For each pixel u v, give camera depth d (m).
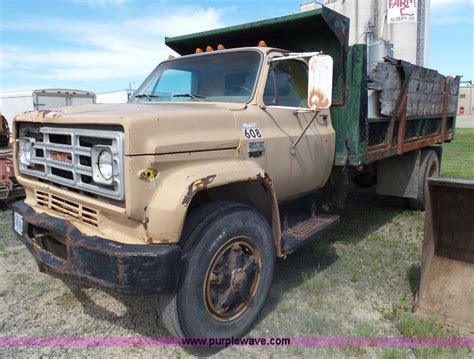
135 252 2.30
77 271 2.53
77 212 2.77
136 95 4.22
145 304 3.47
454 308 3.13
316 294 3.61
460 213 3.25
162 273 2.33
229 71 3.70
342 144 4.25
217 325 2.78
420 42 22.75
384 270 4.13
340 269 4.16
